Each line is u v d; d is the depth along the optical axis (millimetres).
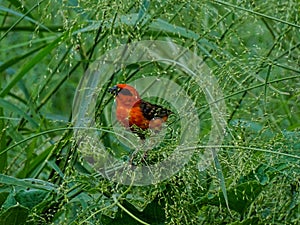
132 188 4031
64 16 4070
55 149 4191
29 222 3973
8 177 3967
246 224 4004
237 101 4297
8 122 4320
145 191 4000
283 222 4055
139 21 4191
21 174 4227
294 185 4078
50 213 4031
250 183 3975
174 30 4234
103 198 3998
